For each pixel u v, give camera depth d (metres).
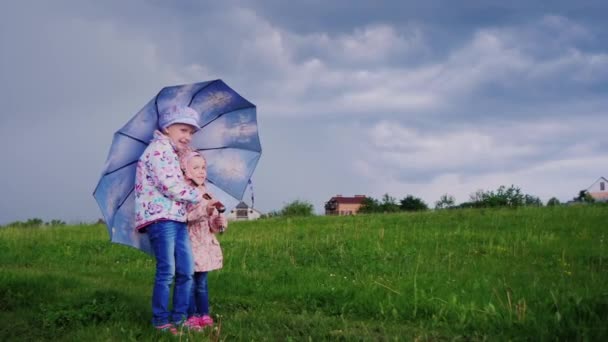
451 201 34.78
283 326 6.12
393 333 5.90
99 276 11.37
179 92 6.16
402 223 19.03
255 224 22.02
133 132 6.05
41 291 8.23
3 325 6.29
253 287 9.42
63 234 19.05
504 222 17.34
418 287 8.12
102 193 6.04
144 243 6.28
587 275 9.15
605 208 19.61
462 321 6.36
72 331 5.86
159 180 5.60
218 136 6.59
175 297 5.72
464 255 12.24
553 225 15.98
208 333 5.66
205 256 5.99
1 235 18.25
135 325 5.88
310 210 54.09
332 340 5.58
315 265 11.82
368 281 8.98
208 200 5.87
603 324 5.33
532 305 6.65
